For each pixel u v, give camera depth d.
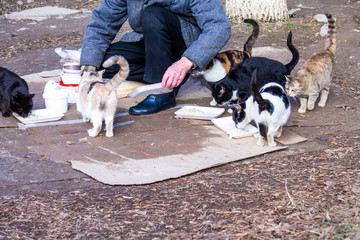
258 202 3.47
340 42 8.70
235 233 2.98
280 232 2.95
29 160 4.32
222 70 5.82
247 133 4.89
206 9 5.27
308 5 11.46
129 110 5.51
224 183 3.89
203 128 5.12
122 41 6.07
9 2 11.86
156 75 5.57
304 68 5.62
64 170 4.15
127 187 3.85
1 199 3.58
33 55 8.34
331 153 4.49
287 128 5.18
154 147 4.61
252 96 4.76
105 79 5.66
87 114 4.85
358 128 5.16
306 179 3.88
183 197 3.63
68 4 11.91
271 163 4.31
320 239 2.83
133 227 3.15
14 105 5.13
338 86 6.67
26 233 3.06
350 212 3.16
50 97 5.46
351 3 11.55
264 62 5.60
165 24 5.39
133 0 5.56
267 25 9.88
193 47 5.11
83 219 3.27
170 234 3.03
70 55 6.27
